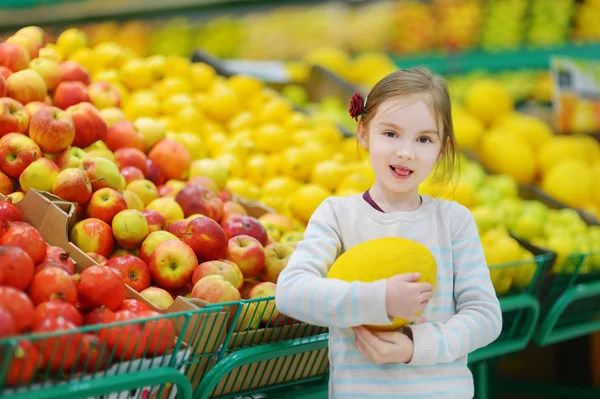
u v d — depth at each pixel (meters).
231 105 3.19
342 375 1.50
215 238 1.81
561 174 3.44
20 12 4.99
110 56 2.96
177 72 3.17
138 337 1.35
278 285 1.48
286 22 5.09
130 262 1.71
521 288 2.36
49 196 1.78
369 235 1.58
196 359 1.52
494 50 4.70
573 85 3.82
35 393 1.17
